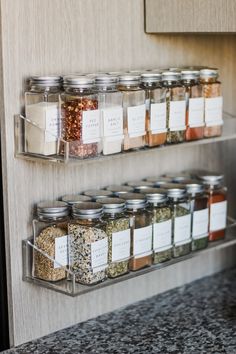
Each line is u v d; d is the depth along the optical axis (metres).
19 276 1.67
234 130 2.06
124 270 1.73
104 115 1.63
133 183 1.90
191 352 1.63
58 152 1.62
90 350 1.65
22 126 1.63
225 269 2.23
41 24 1.64
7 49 1.58
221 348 1.65
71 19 1.70
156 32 1.85
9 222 1.63
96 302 1.85
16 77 1.60
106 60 1.80
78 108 1.58
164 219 1.82
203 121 1.87
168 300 1.97
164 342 1.69
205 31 1.74
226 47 2.10
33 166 1.67
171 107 1.79
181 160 2.05
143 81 1.74
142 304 1.94
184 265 2.09
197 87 1.84
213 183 1.97
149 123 1.75
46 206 1.65
